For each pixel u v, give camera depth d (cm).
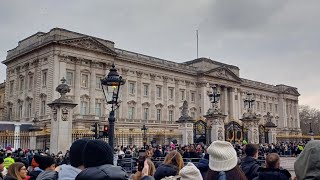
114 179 447
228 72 11944
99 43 8394
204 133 3900
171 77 10500
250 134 4347
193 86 11125
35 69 8275
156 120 9719
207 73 11150
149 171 780
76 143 573
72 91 7931
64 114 2675
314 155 429
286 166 3194
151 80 9938
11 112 9069
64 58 7806
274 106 14338
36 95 8075
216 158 559
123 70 9212
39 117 7681
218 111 3909
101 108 8469
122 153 2856
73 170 559
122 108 9038
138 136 5775
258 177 715
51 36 7794
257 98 13425
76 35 8112
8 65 9388
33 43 8419
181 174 616
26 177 880
